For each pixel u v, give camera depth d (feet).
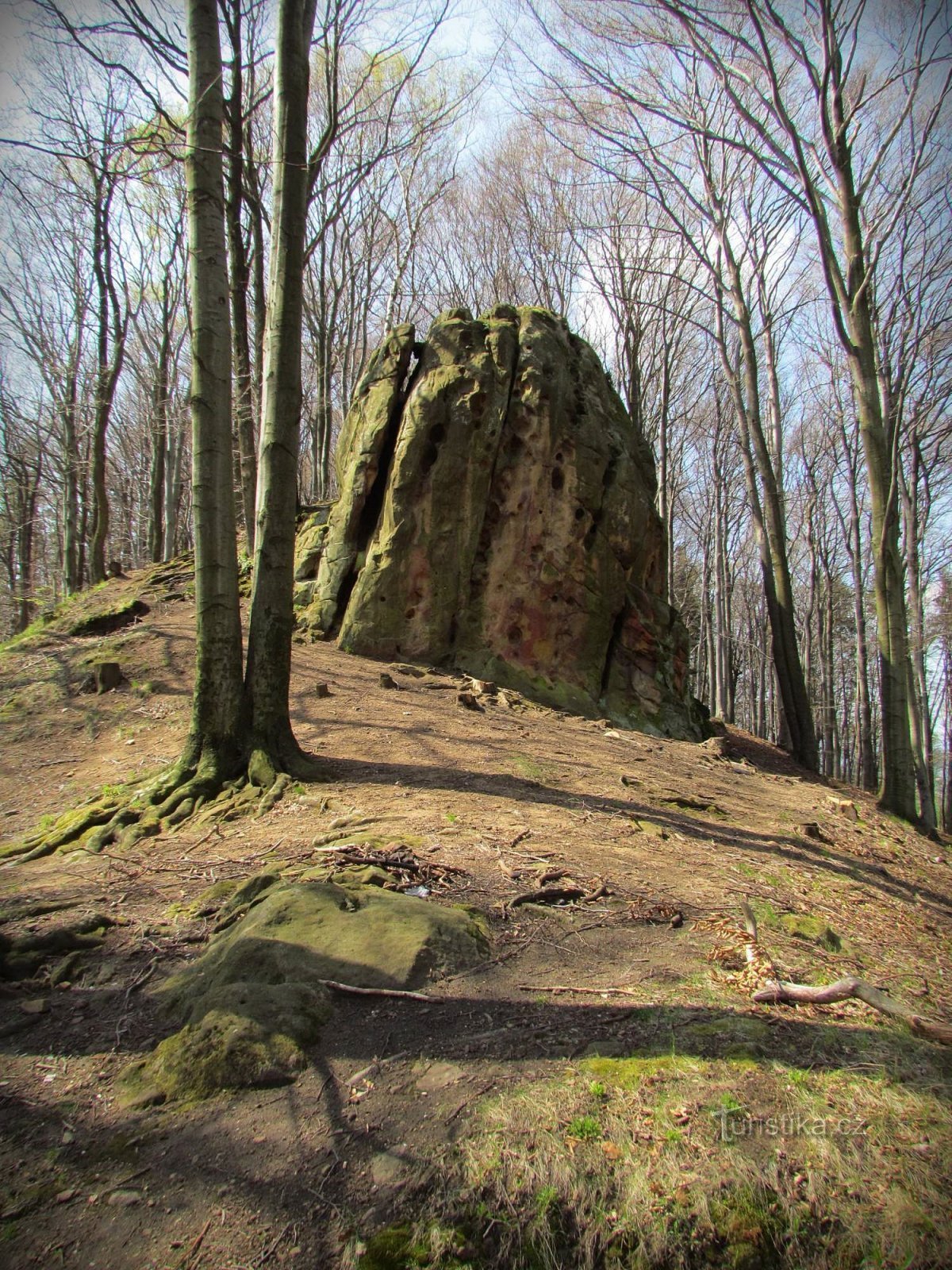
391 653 37.35
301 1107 9.20
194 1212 7.84
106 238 58.90
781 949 14.12
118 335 60.44
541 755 27.73
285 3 23.36
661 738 38.73
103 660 35.35
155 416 73.87
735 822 24.84
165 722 29.68
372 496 39.96
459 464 37.50
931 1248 7.88
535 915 14.53
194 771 22.30
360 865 15.84
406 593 37.52
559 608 39.04
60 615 44.37
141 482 115.65
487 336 39.96
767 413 98.12
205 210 21.83
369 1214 7.89
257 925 12.57
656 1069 9.90
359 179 46.21
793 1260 7.94
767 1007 11.81
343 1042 10.37
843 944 15.67
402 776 23.52
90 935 13.84
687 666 46.91
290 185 23.27
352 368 86.22
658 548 46.85
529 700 36.27
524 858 17.19
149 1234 7.58
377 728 28.22
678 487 104.68
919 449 56.24
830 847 25.21
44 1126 9.01
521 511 38.68
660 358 87.97
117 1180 8.20
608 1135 8.85
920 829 36.04
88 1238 7.51
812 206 34.40
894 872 24.99
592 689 39.42
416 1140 8.73
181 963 12.91
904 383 40.91
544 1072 9.82
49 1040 10.81
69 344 71.82
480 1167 8.38
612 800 23.47
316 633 38.78
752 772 36.19
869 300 36.91
